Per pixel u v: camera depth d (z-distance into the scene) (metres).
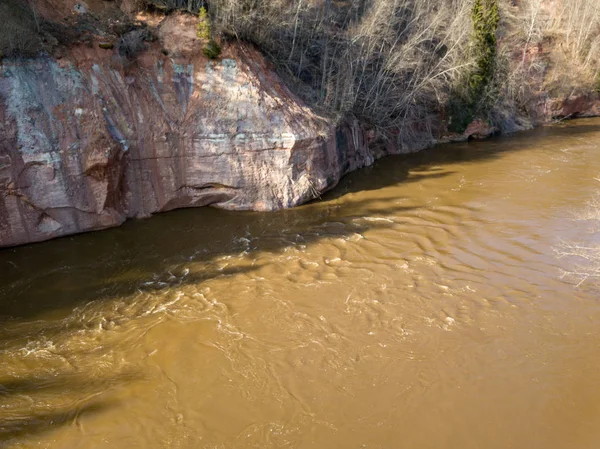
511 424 8.31
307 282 12.75
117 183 14.70
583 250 14.33
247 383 9.23
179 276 12.91
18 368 9.49
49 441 7.91
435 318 11.25
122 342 10.30
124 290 12.21
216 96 16.20
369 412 8.56
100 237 14.49
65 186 13.77
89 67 14.46
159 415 8.45
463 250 14.53
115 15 15.74
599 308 11.55
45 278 12.50
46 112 13.55
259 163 16.59
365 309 11.59
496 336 10.60
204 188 16.39
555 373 9.50
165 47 15.92
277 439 7.98
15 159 12.97
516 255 14.17
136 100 15.19
